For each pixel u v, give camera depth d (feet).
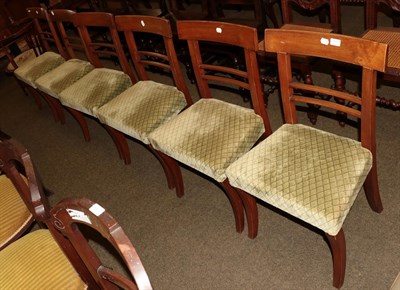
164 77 10.34
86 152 8.57
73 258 3.60
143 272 2.43
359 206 5.54
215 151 5.02
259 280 5.02
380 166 6.00
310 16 10.56
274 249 5.34
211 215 6.14
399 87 7.30
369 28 6.30
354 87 7.57
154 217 6.42
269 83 7.47
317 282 4.79
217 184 6.67
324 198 4.00
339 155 4.37
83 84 7.68
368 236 5.12
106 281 3.29
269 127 5.53
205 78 5.83
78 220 2.93
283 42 4.52
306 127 4.93
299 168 4.36
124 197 7.03
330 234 3.96
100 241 6.21
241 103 8.39
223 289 5.04
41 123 10.35
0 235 4.88
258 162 4.62
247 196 5.10
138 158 7.85
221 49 8.30
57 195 7.61
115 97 7.03
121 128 6.38
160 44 10.36
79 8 13.28
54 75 8.52
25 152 3.92
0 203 5.17
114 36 7.07
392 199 5.48
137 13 10.51
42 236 4.32
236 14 11.75
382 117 6.86
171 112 6.22
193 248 5.71
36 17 9.22
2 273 4.03
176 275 5.41
